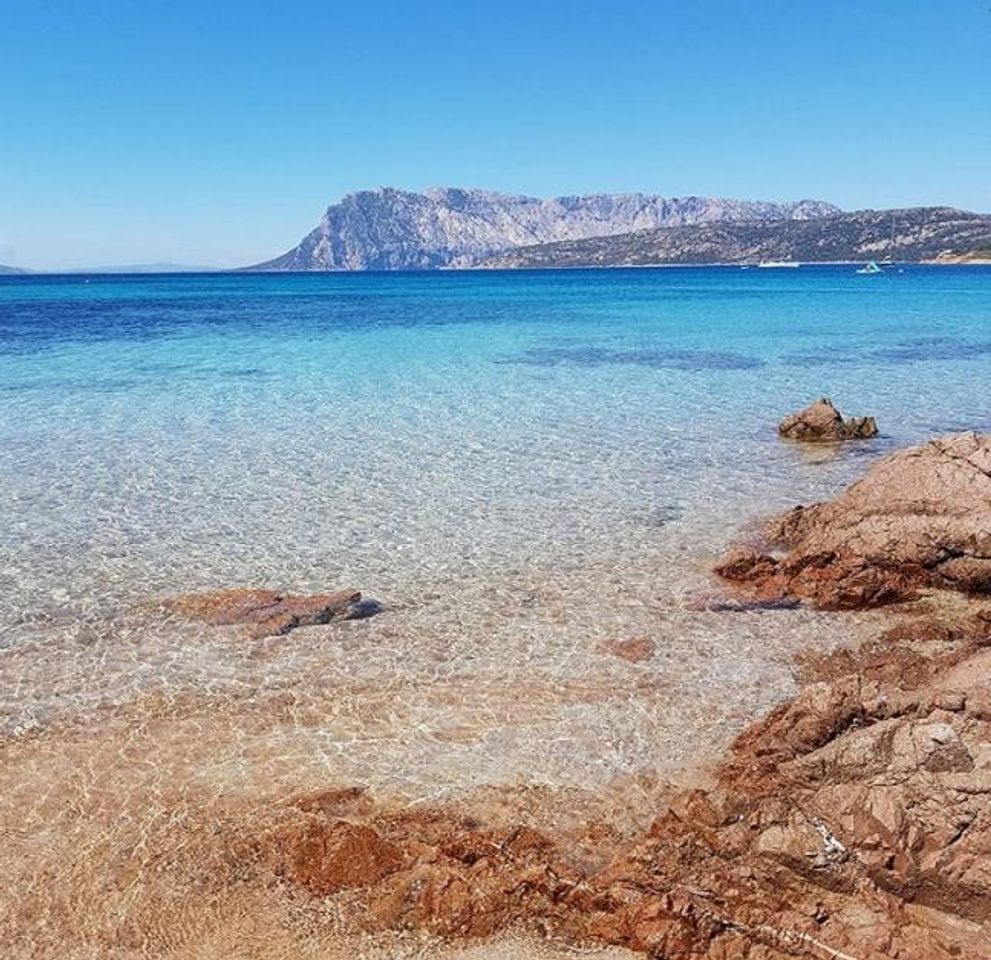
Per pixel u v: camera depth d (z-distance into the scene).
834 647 14.20
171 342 54.44
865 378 39.47
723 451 26.38
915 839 8.30
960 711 9.60
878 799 8.67
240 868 9.26
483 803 10.28
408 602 15.98
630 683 13.09
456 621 15.20
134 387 36.84
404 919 8.52
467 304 97.88
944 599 15.62
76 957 8.23
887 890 8.30
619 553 18.23
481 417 31.02
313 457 25.55
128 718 12.20
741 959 7.86
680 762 11.12
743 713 12.25
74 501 21.52
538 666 13.61
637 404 33.44
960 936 7.90
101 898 8.90
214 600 15.77
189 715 12.27
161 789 10.59
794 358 46.34
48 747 11.49
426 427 29.42
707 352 49.06
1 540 18.89
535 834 9.59
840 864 8.38
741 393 35.78
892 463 17.86
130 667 13.62
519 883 8.69
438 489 22.50
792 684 13.05
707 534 19.27
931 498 16.45
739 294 113.12
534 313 81.38
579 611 15.57
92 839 9.71
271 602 15.59
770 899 8.30
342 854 9.27
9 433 28.23
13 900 8.88
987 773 8.55
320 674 13.39
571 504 21.30
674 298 105.38
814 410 28.11
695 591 16.36
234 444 27.02
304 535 19.33
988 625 14.53
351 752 11.34
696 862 8.80
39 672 13.46
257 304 99.75
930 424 30.20
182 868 9.27
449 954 8.16
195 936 8.45
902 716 10.12
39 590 16.44
